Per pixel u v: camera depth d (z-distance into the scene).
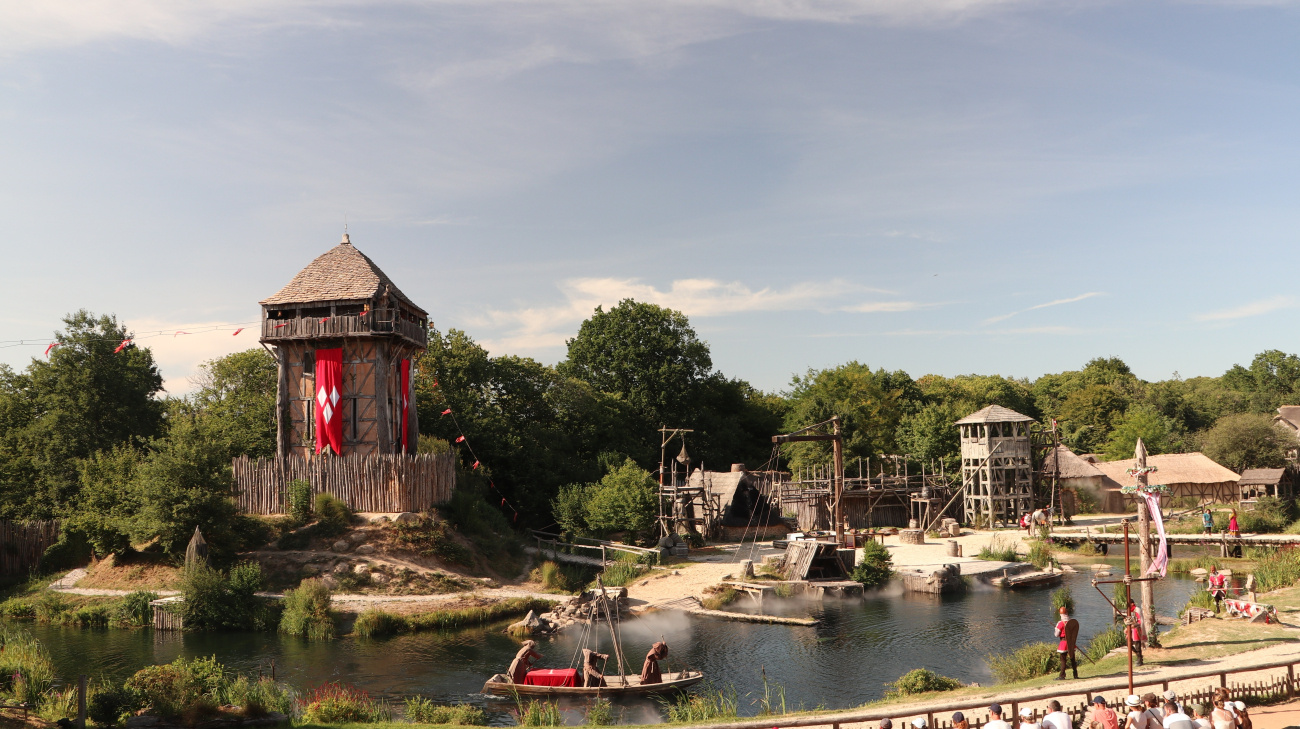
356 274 55.12
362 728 20.88
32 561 48.19
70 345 57.88
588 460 73.31
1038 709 19.36
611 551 54.41
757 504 71.00
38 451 54.50
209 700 21.20
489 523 53.78
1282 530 61.25
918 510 75.00
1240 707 15.95
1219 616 29.64
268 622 37.62
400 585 42.41
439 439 61.47
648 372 85.25
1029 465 73.62
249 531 45.62
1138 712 15.84
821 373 98.06
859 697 26.34
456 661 31.81
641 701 26.52
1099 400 112.25
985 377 127.12
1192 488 81.50
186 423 46.88
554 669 28.84
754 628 37.25
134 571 43.66
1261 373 132.38
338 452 53.12
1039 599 42.59
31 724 18.56
